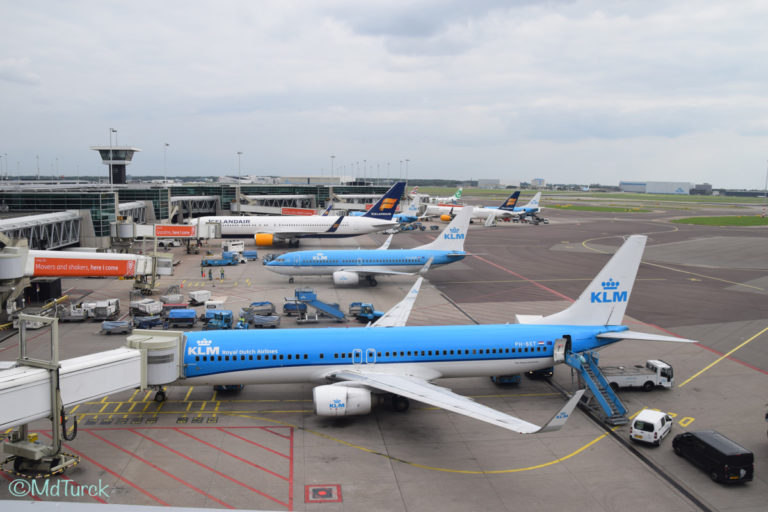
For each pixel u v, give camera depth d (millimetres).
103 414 36281
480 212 198625
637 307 69312
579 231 165125
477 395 40781
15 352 47844
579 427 35375
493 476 29109
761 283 85625
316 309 64750
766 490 28078
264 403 38625
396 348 37719
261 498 26516
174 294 68500
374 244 128875
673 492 27766
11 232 74312
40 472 28359
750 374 45406
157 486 27422
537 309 67562
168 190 131875
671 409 38281
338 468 29641
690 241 139625
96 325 57469
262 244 113375
